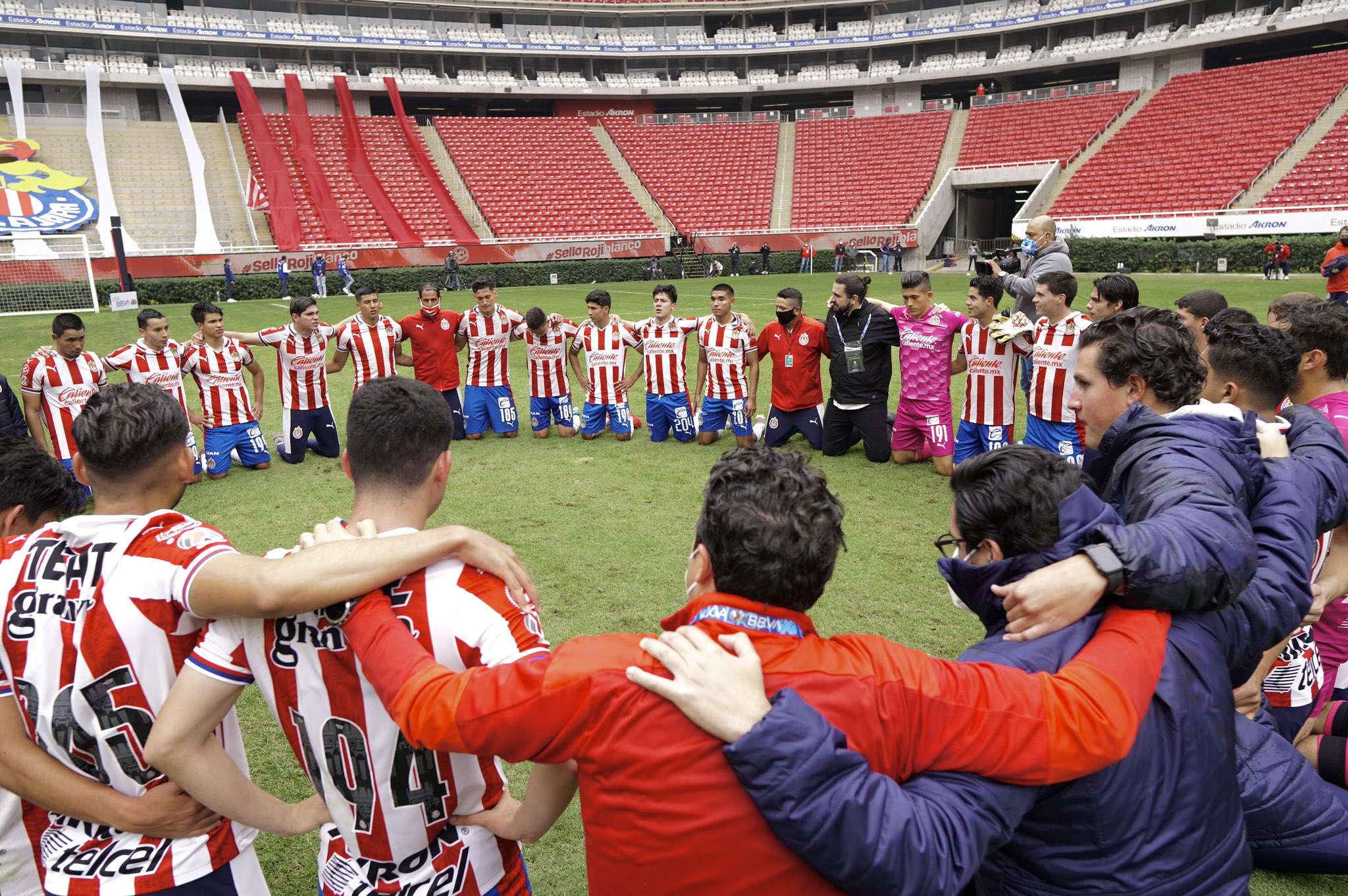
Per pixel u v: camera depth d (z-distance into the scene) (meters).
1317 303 2.92
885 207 33.84
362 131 34.88
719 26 42.84
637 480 6.56
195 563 1.46
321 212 30.69
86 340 14.12
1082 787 1.31
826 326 6.90
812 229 33.25
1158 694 1.36
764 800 1.12
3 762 1.54
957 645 3.76
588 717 1.21
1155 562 1.36
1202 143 29.52
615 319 7.77
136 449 1.56
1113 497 1.88
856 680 1.23
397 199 32.31
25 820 1.75
